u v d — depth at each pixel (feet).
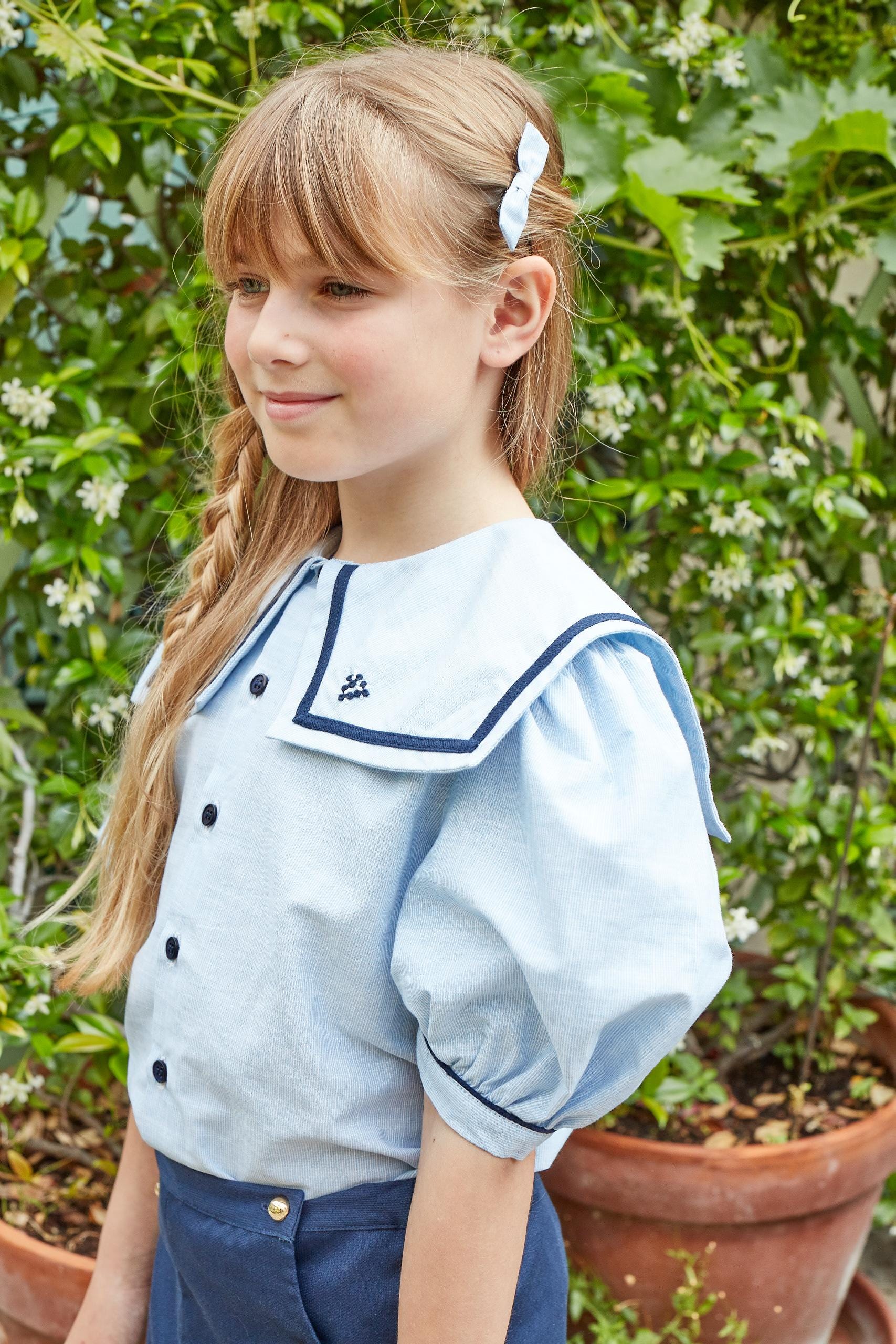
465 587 2.43
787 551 6.47
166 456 5.07
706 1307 5.01
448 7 4.95
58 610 5.46
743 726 5.95
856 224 5.67
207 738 2.84
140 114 4.93
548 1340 2.81
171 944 2.65
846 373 6.18
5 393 4.91
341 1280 2.53
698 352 5.26
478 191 2.34
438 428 2.36
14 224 4.78
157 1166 3.23
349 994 2.43
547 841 2.16
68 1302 4.43
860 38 5.72
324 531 3.02
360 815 2.37
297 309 2.26
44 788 5.04
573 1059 2.14
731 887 6.49
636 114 4.98
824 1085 5.96
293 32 4.84
